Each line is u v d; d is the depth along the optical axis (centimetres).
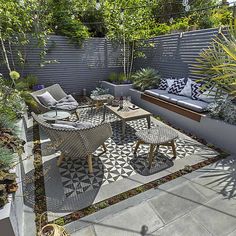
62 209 188
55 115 340
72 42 615
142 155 288
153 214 179
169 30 709
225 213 178
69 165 263
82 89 682
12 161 183
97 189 216
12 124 254
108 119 450
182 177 232
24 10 511
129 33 632
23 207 190
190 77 485
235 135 280
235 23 303
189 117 363
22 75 575
